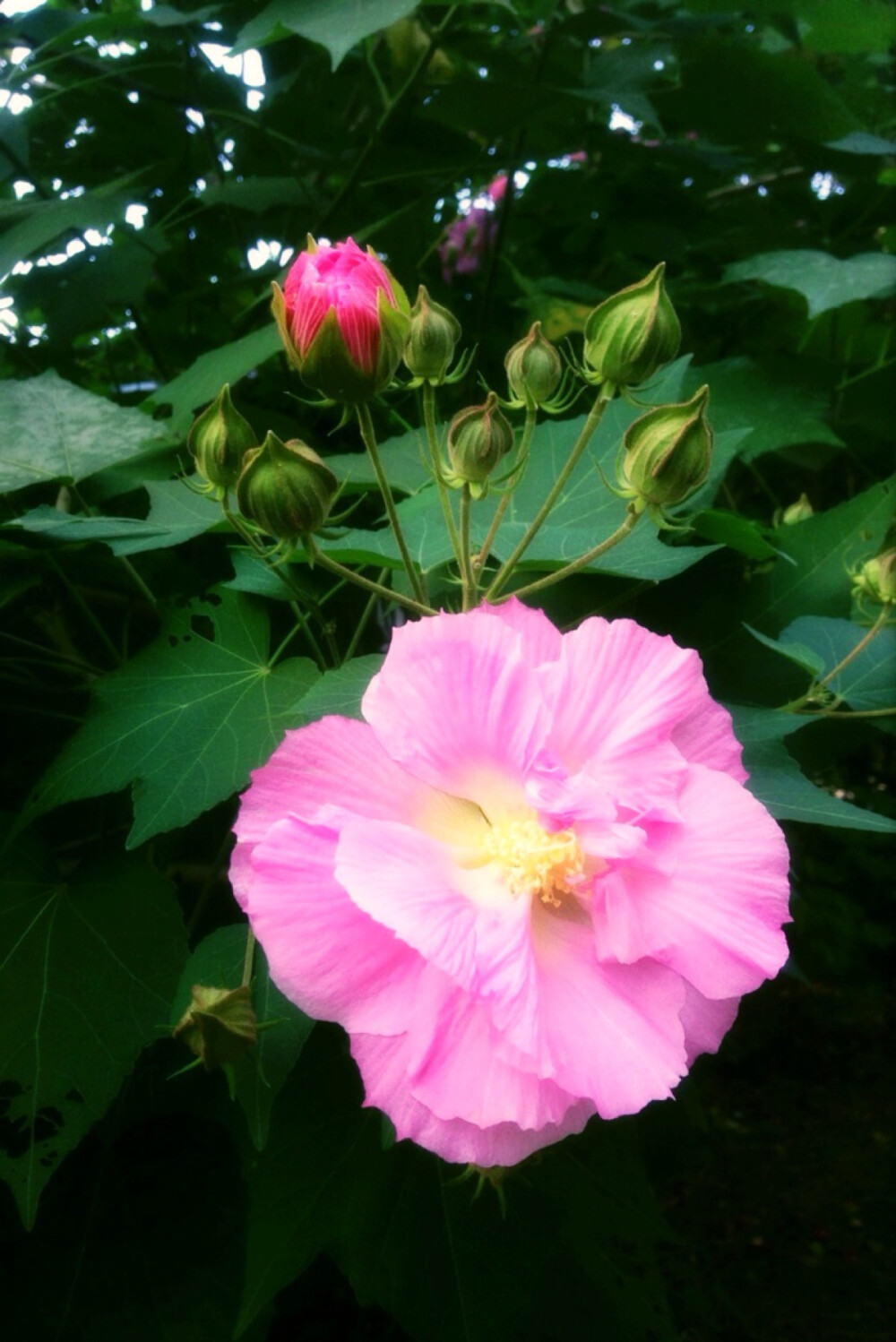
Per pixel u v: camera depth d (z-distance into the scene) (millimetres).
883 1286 929
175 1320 316
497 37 633
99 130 597
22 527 308
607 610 341
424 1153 312
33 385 385
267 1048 232
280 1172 296
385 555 290
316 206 532
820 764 348
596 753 224
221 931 253
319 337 245
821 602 366
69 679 425
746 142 572
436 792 230
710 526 328
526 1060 200
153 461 397
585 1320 341
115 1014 271
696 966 209
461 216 641
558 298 541
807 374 472
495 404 259
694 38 514
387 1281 298
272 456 242
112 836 369
